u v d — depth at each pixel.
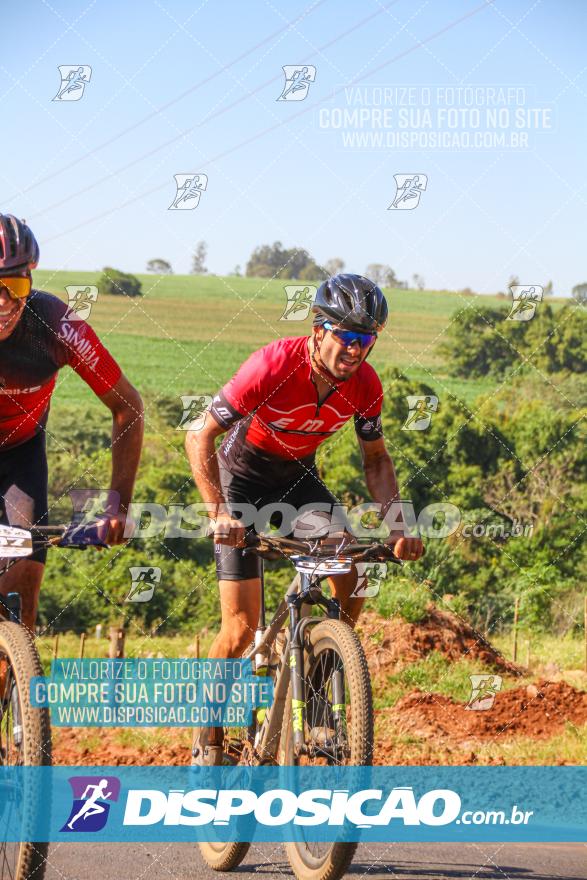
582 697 10.02
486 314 41.47
